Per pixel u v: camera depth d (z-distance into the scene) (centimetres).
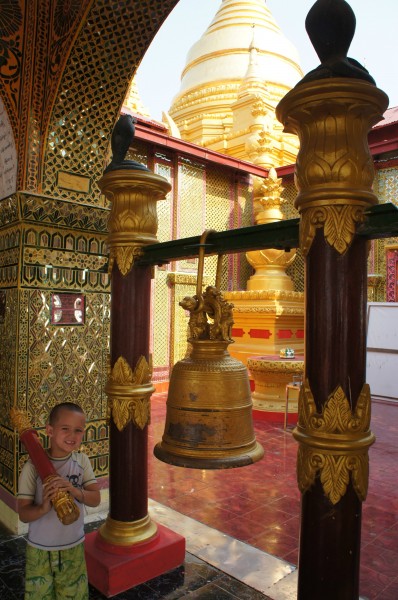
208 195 1038
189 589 269
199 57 1638
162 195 264
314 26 141
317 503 146
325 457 144
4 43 339
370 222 142
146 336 268
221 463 167
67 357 367
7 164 371
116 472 273
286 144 1250
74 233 371
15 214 348
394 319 905
